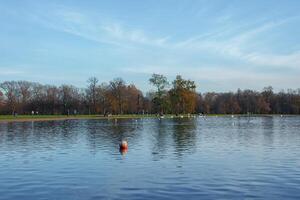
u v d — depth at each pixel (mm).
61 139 66188
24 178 29812
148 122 139750
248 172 32125
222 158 40656
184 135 75000
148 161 38594
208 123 133500
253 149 49312
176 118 190625
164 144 56375
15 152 47031
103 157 41844
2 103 198125
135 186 26859
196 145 54719
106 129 95625
